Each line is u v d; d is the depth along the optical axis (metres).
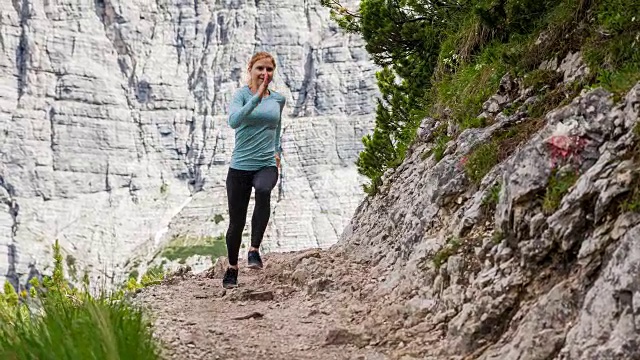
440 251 8.09
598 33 8.96
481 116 10.45
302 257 11.00
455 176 9.29
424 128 12.71
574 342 5.22
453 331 6.80
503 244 7.10
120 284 6.75
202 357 7.03
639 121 6.18
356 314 8.30
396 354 6.91
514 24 12.02
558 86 9.27
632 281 4.95
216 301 9.83
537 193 6.82
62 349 5.19
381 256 10.27
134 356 5.55
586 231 6.06
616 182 5.78
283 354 7.14
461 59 13.55
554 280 6.25
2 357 5.12
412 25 17.84
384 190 12.14
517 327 6.21
